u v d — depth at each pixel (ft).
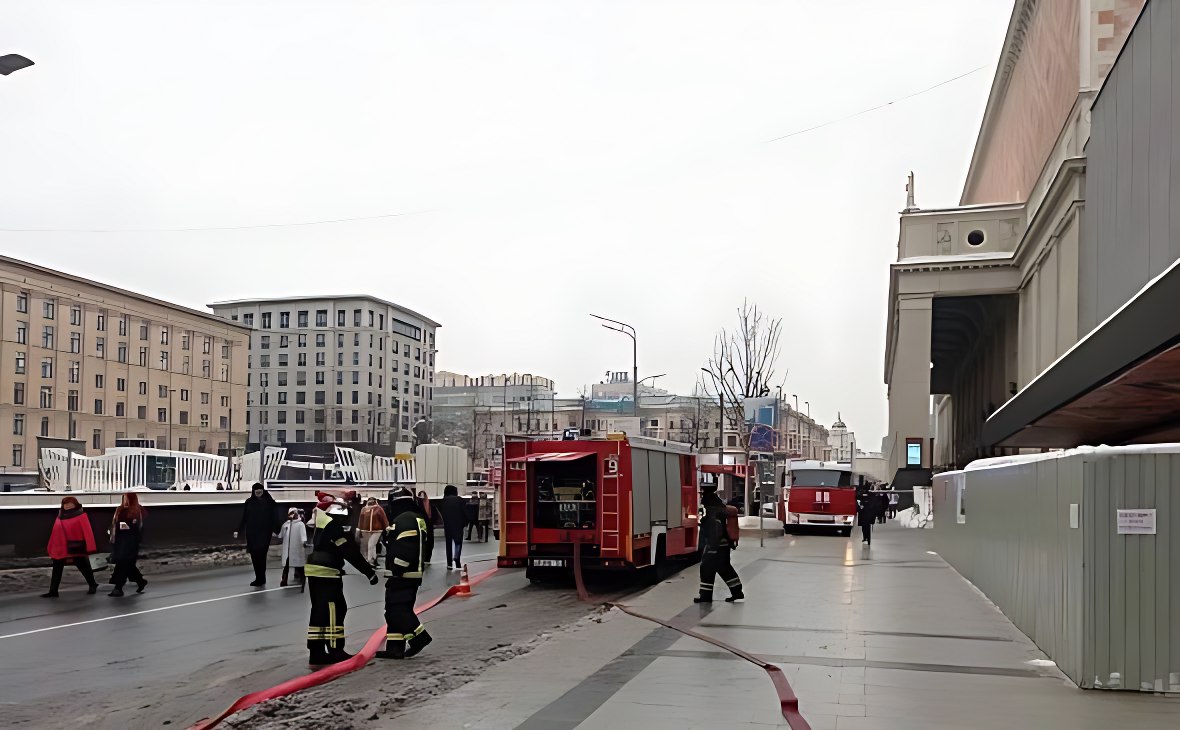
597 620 43.29
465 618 48.42
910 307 163.63
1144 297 39.52
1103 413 63.00
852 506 124.06
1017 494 40.98
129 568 55.98
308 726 24.08
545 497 61.05
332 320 404.77
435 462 136.67
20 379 256.93
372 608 50.96
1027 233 140.15
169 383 309.42
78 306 276.21
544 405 395.55
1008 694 27.73
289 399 405.80
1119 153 66.85
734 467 156.25
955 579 62.18
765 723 24.12
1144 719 24.79
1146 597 28.07
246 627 43.75
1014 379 168.96
